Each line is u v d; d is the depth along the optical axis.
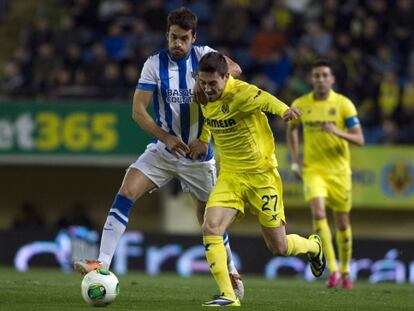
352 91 68.88
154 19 73.75
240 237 60.72
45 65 70.38
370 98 69.00
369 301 32.81
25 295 31.17
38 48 72.38
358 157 66.50
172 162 31.50
